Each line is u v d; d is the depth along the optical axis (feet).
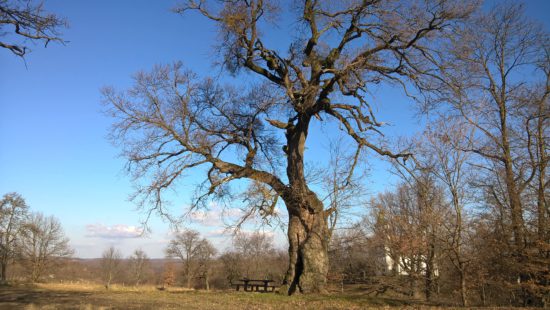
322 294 59.93
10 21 40.50
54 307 47.83
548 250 62.95
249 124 70.33
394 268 93.30
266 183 65.98
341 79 59.98
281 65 64.39
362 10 58.85
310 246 62.08
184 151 64.44
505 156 73.97
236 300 56.18
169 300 57.16
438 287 79.15
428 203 73.56
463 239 68.64
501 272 66.69
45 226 185.16
